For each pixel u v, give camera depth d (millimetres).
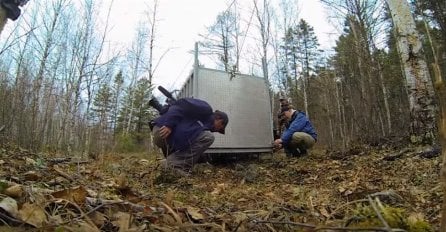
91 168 3812
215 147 5855
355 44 14820
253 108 6352
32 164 3250
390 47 15312
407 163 4281
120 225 1338
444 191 937
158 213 1620
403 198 2309
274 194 2891
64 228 1211
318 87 24188
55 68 11422
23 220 1266
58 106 7684
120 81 20141
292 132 6316
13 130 5688
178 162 4195
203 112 4367
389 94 13445
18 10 1835
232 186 3562
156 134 4426
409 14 6453
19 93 5883
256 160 6223
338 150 7391
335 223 1483
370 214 1456
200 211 1902
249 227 1594
